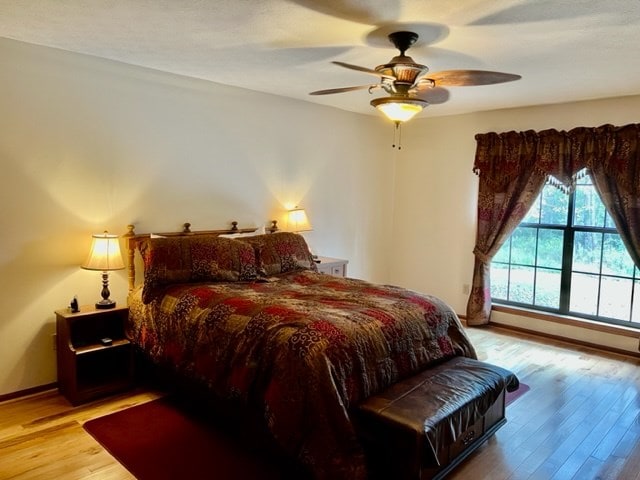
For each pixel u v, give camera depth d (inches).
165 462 100.8
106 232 142.8
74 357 125.0
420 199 231.6
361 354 98.0
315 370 90.4
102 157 140.1
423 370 111.9
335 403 88.8
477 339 190.4
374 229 235.0
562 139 180.5
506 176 195.9
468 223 214.8
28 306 130.0
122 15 99.7
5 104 121.6
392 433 88.6
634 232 166.7
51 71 128.0
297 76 152.2
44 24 106.7
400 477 88.4
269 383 95.7
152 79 148.2
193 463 100.6
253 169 179.6
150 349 128.7
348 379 94.2
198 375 114.0
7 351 127.3
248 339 103.3
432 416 89.2
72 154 134.2
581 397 137.2
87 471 97.3
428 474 90.2
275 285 141.9
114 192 143.6
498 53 120.3
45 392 134.0
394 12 94.7
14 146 124.0
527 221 200.2
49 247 132.3
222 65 139.9
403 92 111.5
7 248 125.2
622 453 108.0
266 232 185.6
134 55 131.1
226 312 112.4
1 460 100.7
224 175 170.7
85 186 137.6
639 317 175.0
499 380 109.5
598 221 181.8
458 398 97.1
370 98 187.9
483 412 102.6
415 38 109.7
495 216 200.4
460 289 219.8
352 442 88.3
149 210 151.9
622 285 177.9
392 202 241.9
